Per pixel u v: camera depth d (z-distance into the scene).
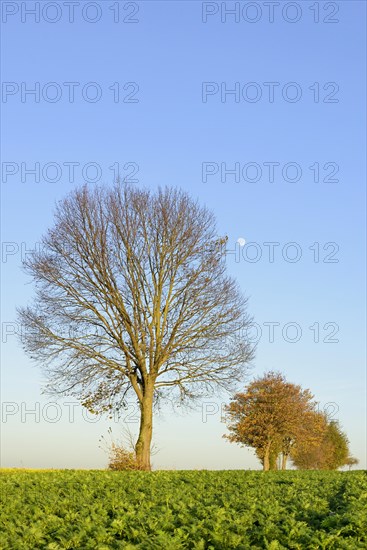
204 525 12.38
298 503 15.02
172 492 17.20
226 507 14.59
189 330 34.50
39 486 19.47
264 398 58.44
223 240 35.06
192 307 34.38
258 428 57.62
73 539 11.65
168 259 34.31
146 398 34.31
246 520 12.84
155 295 34.53
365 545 11.48
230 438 59.34
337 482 20.91
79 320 34.44
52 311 34.62
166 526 12.45
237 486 19.72
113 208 34.34
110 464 33.06
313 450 68.62
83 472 25.03
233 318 34.62
